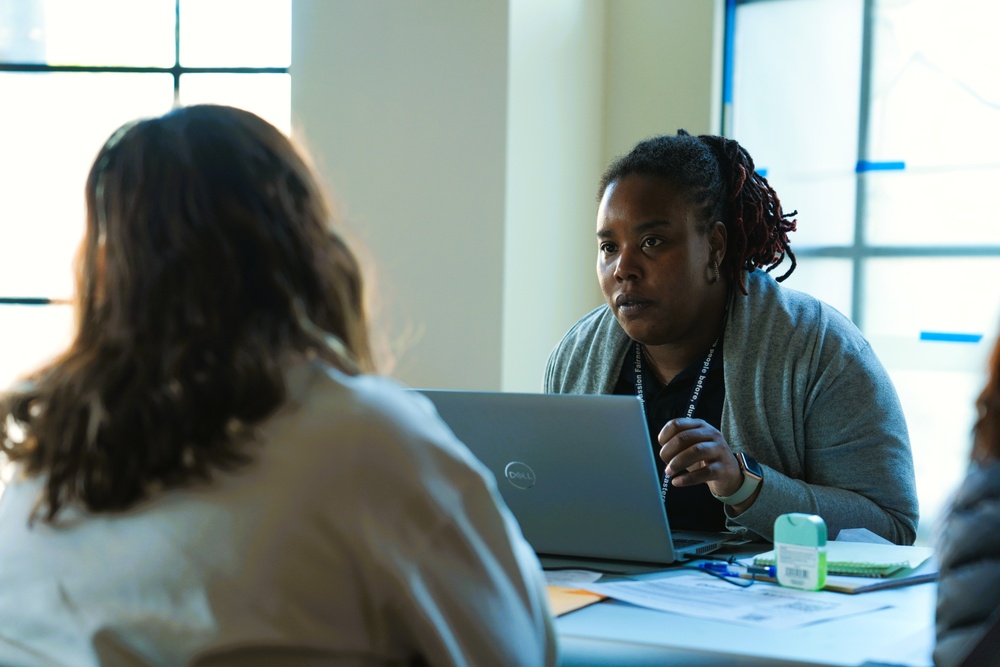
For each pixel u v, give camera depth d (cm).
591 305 312
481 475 81
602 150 311
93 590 77
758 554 141
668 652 98
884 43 274
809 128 285
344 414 77
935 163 269
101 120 301
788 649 96
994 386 78
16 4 301
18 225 303
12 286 304
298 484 75
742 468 146
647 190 172
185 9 296
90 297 86
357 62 280
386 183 279
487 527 80
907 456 163
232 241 81
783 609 111
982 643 74
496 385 271
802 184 286
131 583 76
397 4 277
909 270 273
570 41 293
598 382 184
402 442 77
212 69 295
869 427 163
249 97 294
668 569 133
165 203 81
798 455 167
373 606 76
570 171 297
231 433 77
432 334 276
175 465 76
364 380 82
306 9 284
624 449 128
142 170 82
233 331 79
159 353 78
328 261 86
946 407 269
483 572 78
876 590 120
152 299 80
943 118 268
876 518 155
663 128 300
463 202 273
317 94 283
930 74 269
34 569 80
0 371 303
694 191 172
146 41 298
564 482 135
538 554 144
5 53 302
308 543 74
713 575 128
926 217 271
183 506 76
